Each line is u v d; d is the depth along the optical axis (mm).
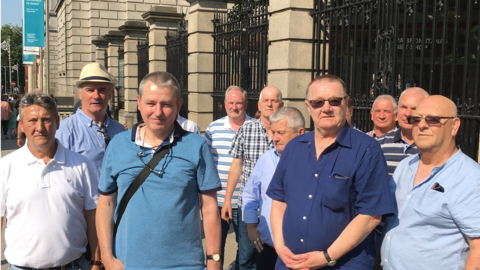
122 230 2283
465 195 2074
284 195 2584
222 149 4301
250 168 3758
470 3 3898
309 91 2432
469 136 3932
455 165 2174
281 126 3053
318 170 2348
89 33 23578
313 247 2314
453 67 4012
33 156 2564
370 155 2234
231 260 4742
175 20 12102
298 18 5844
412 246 2232
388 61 4730
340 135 2328
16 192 2512
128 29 14680
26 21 14453
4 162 2539
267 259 3246
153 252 2217
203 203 2441
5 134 15438
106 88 3463
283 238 2490
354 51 5160
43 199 2529
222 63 8828
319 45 5746
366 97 4996
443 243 2154
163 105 2223
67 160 2654
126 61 15008
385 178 2238
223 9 9258
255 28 7035
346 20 5293
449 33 6484
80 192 2672
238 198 3762
